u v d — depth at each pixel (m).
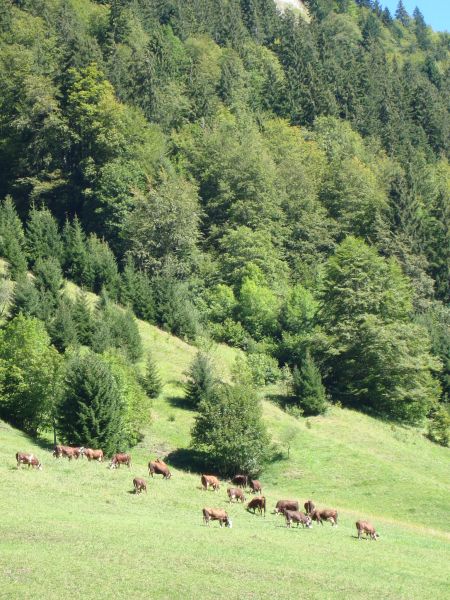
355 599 39.47
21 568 38.28
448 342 154.62
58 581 37.16
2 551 40.66
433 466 107.06
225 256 172.50
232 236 172.88
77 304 122.31
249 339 147.50
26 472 64.38
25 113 192.88
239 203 186.25
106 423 85.00
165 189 175.00
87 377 85.25
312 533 57.56
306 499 83.62
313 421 115.12
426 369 134.00
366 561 48.66
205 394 107.31
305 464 97.12
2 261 144.88
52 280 133.25
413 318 160.00
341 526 64.06
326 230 195.62
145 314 144.00
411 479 94.12
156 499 62.31
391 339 128.38
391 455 106.88
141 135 194.88
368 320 129.75
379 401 130.38
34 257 151.50
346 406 126.00
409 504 86.00
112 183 176.50
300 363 135.25
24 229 169.62
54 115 189.12
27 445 81.25
